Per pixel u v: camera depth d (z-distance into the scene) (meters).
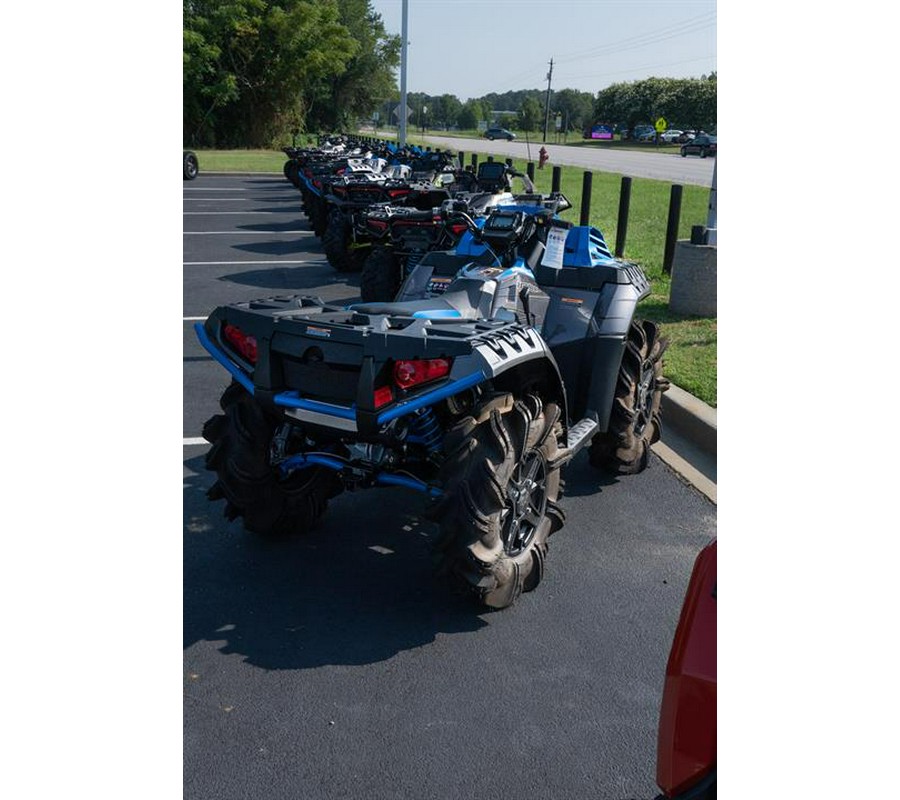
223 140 43.69
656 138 76.19
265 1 42.22
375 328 3.06
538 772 2.42
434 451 3.30
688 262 7.69
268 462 3.50
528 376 3.39
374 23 61.56
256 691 2.77
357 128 67.44
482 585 3.08
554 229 4.57
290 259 11.90
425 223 7.69
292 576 3.52
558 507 3.55
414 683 2.82
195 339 7.32
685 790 1.42
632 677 2.88
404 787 2.36
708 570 1.50
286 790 2.34
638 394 4.57
